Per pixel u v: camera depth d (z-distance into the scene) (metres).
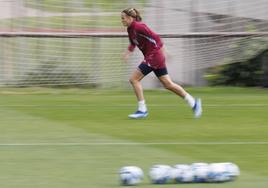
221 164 23.23
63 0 56.50
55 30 55.41
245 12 54.94
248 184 22.70
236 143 30.88
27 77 54.09
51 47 54.59
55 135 32.53
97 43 54.69
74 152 28.31
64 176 23.89
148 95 51.28
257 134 33.50
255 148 29.67
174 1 54.84
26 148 29.14
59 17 56.34
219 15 54.94
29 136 32.19
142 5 55.88
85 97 49.62
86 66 54.69
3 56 53.69
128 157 27.33
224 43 55.00
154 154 27.98
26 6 55.66
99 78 54.81
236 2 54.84
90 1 57.09
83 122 37.09
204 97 50.19
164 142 30.92
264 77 56.91
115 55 54.66
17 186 22.38
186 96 39.50
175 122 37.56
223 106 45.06
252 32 54.91
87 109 42.91
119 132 33.72
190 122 37.59
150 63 38.75
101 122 37.25
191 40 54.84
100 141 30.97
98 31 55.50
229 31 55.06
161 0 54.94
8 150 28.67
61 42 54.69
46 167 25.38
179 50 55.00
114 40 54.66
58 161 26.48
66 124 36.25
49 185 22.53
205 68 56.34
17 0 55.47
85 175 24.05
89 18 56.75
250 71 56.91
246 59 55.66
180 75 55.78
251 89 55.56
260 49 55.66
